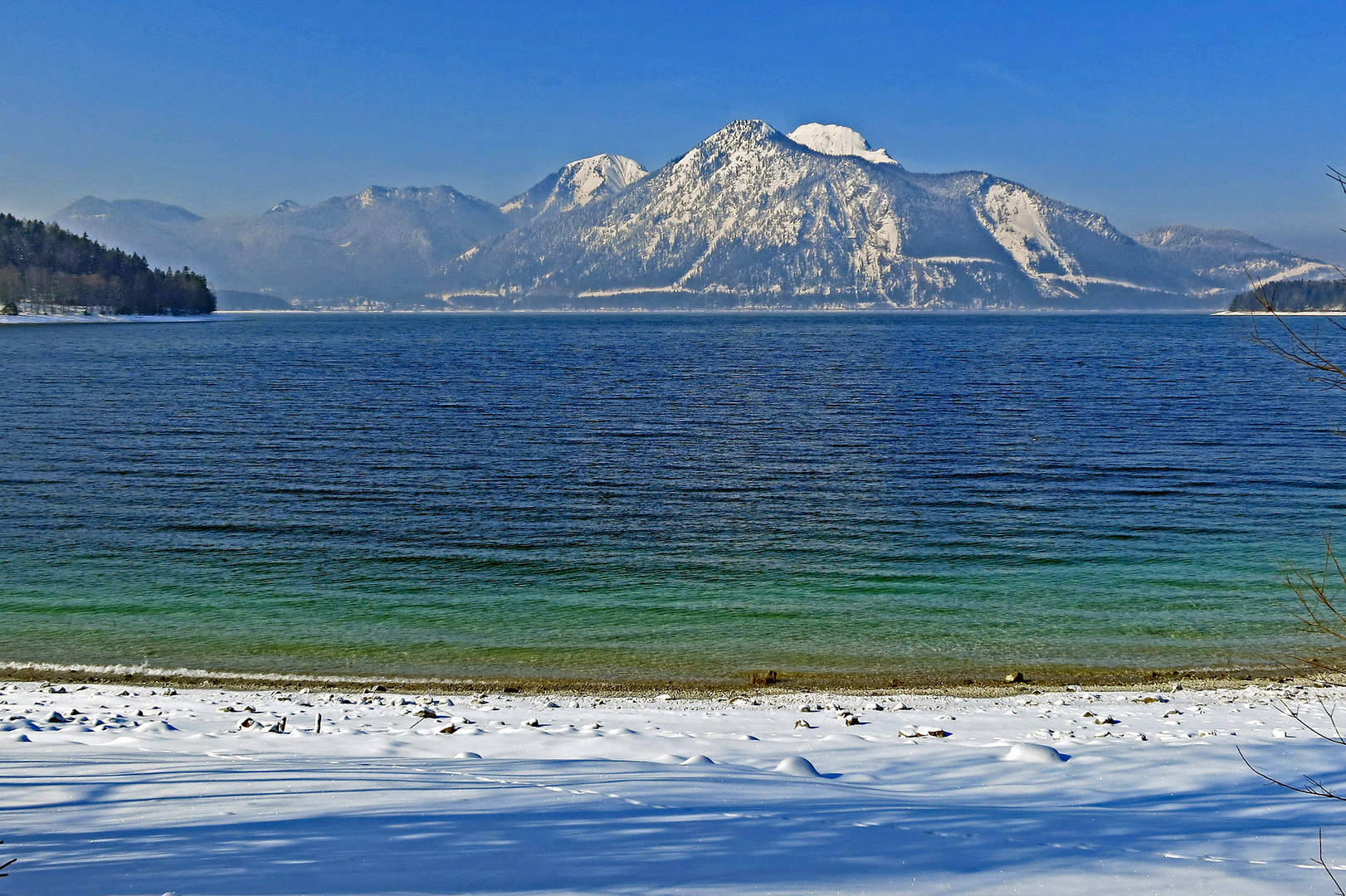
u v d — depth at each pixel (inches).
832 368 3540.8
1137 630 662.5
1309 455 1446.9
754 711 471.2
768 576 807.7
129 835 211.8
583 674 571.8
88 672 565.6
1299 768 321.1
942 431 1755.7
